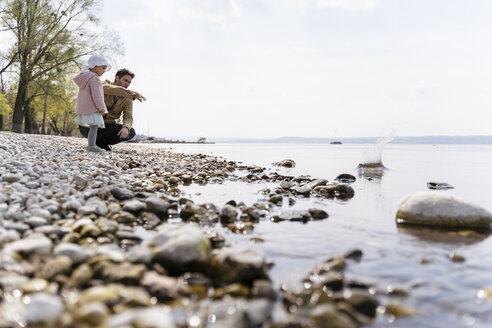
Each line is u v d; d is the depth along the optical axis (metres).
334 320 1.36
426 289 1.71
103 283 1.70
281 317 1.47
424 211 3.12
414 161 13.31
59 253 1.89
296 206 3.91
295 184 5.79
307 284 1.79
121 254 1.99
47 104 30.66
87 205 3.15
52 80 24.95
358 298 1.53
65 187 3.92
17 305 1.42
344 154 18.48
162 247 2.00
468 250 2.32
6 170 4.49
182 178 5.85
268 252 2.28
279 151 23.05
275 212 3.54
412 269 1.97
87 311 1.35
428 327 1.39
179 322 1.41
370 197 4.63
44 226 2.50
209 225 2.97
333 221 3.19
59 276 1.70
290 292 1.67
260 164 10.92
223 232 2.76
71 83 26.91
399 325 1.40
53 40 23.78
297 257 2.19
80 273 1.72
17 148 7.38
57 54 23.92
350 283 1.73
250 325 1.38
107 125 8.61
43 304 1.37
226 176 6.97
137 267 1.79
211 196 4.45
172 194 4.47
